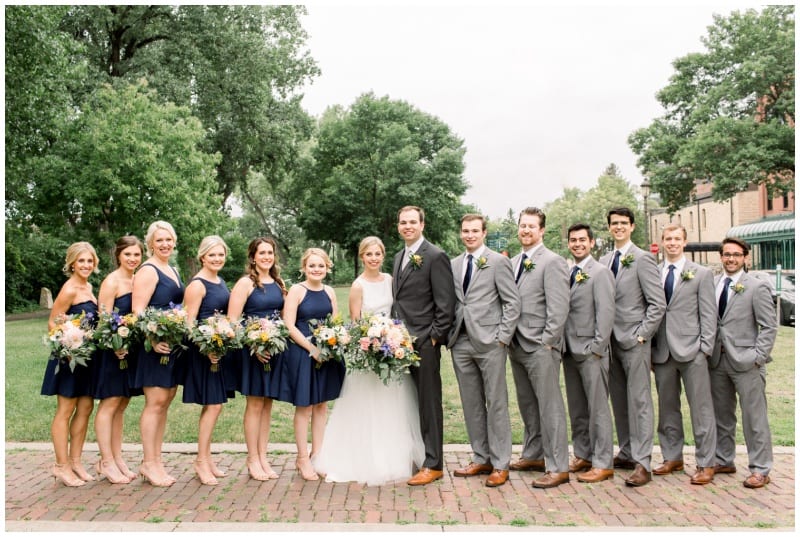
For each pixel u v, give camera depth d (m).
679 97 30.22
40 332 16.69
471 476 5.59
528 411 5.79
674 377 5.66
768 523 4.42
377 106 45.91
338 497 5.02
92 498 4.97
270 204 59.78
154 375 5.27
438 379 5.54
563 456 5.37
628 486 5.29
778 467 5.80
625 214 5.85
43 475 5.55
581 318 5.60
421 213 5.71
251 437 5.51
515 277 5.70
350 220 45.72
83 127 24.05
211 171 26.88
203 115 28.91
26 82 18.89
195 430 7.00
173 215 24.14
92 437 6.70
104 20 25.97
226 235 27.77
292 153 34.88
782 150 25.94
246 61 27.91
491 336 5.43
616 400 5.94
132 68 26.88
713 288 5.55
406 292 5.62
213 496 5.03
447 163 44.28
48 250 28.98
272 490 5.19
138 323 5.12
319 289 5.79
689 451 6.32
